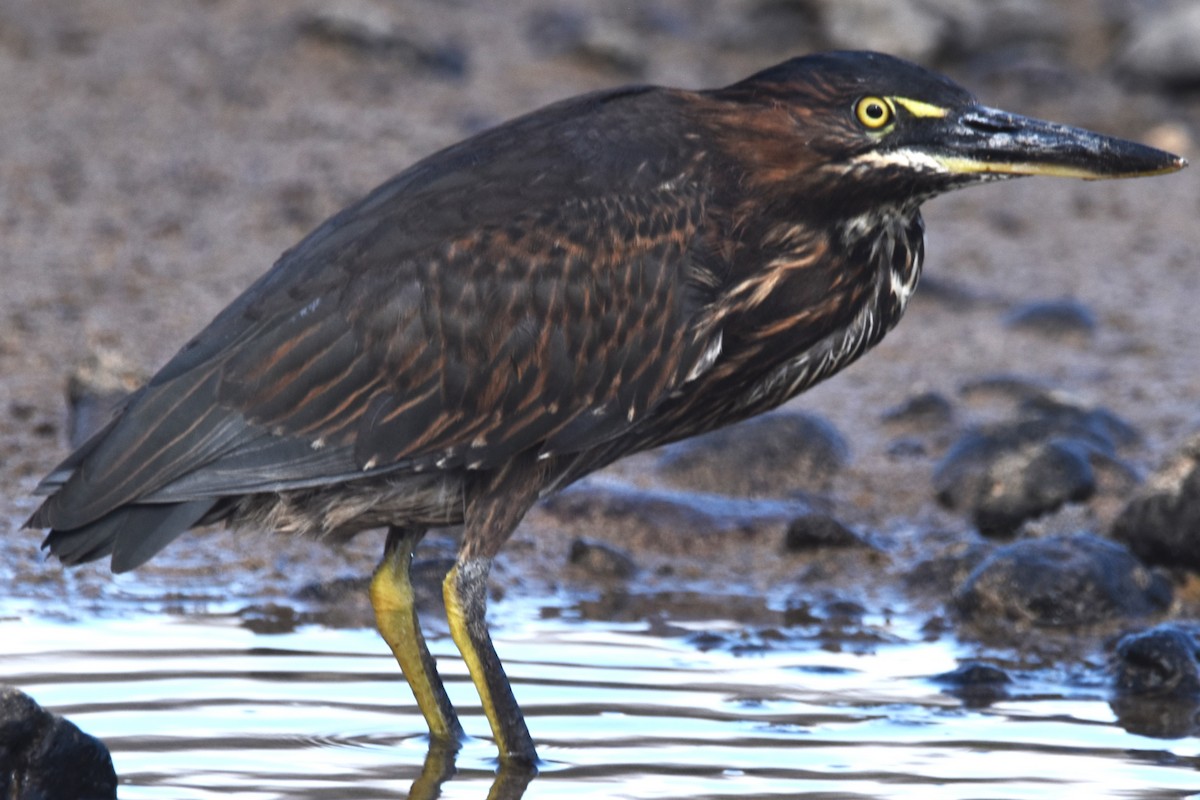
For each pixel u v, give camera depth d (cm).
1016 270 1991
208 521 952
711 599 1246
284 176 2044
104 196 1950
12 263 1772
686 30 2702
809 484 1463
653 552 1331
